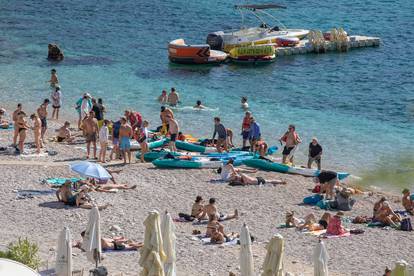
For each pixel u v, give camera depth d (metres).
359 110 121.25
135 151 93.56
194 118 112.88
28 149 91.00
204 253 63.59
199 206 71.75
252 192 81.00
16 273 42.88
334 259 64.25
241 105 119.94
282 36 163.50
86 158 88.88
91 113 88.62
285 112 119.00
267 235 68.94
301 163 94.31
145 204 75.50
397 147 100.12
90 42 167.12
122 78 136.75
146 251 52.47
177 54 148.62
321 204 77.06
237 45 157.25
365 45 170.00
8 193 75.62
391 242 68.38
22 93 124.50
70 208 72.44
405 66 153.38
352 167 91.94
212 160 88.38
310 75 144.88
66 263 54.47
